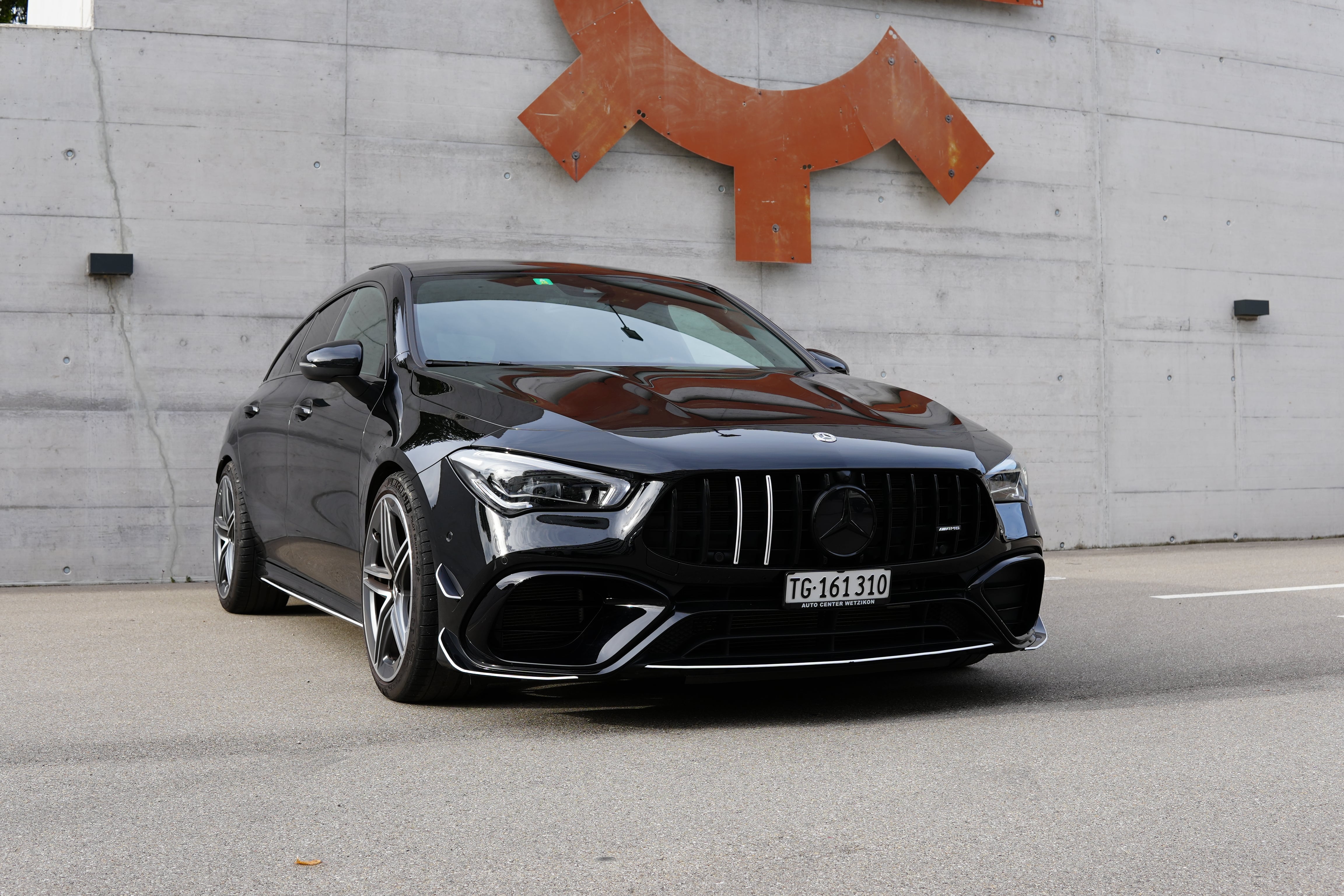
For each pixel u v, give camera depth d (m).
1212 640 3.99
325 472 3.58
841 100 7.59
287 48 6.63
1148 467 8.42
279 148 6.60
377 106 6.76
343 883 1.63
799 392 3.12
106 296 6.32
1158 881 1.61
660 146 7.29
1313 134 9.07
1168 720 2.69
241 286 6.52
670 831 1.86
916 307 7.82
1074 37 8.34
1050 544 8.12
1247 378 8.76
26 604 5.21
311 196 6.64
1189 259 8.62
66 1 7.22
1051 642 3.95
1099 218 8.34
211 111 6.51
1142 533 8.38
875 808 1.98
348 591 3.39
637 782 2.16
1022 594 2.92
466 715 2.78
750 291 7.45
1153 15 8.58
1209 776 2.19
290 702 2.96
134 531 6.31
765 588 2.57
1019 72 8.17
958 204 7.95
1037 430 8.10
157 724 2.71
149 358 6.36
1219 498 8.63
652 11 7.29
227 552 4.77
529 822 1.92
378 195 6.75
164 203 6.42
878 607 2.67
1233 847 1.76
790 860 1.71
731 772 2.23
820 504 2.57
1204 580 5.99
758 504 2.56
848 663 2.63
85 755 2.41
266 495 4.26
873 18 7.79
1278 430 8.85
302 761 2.35
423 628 2.75
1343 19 9.21
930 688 3.12
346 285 4.32
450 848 1.79
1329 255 9.09
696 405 2.85
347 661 3.61
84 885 1.63
